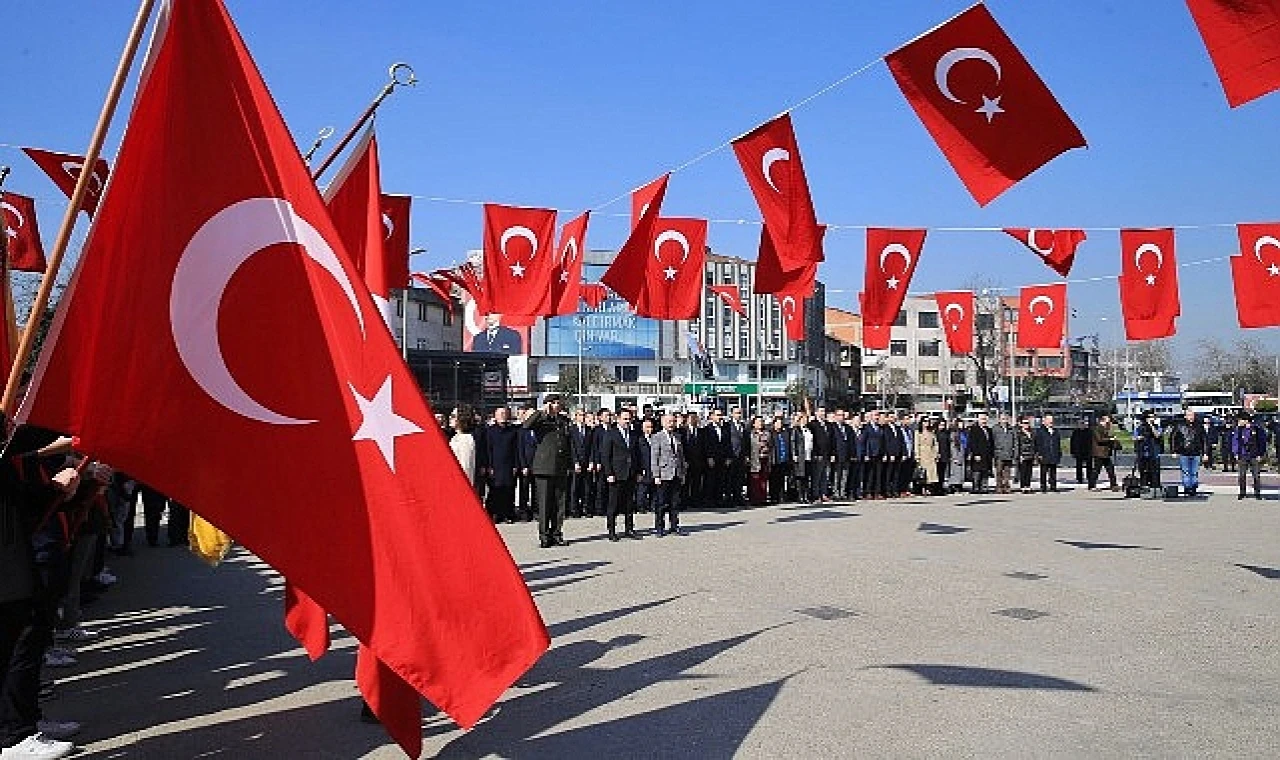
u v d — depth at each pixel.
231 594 9.91
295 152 4.19
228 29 4.11
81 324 3.70
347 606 3.91
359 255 5.97
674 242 12.98
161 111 3.93
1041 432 23.41
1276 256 13.57
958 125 7.11
